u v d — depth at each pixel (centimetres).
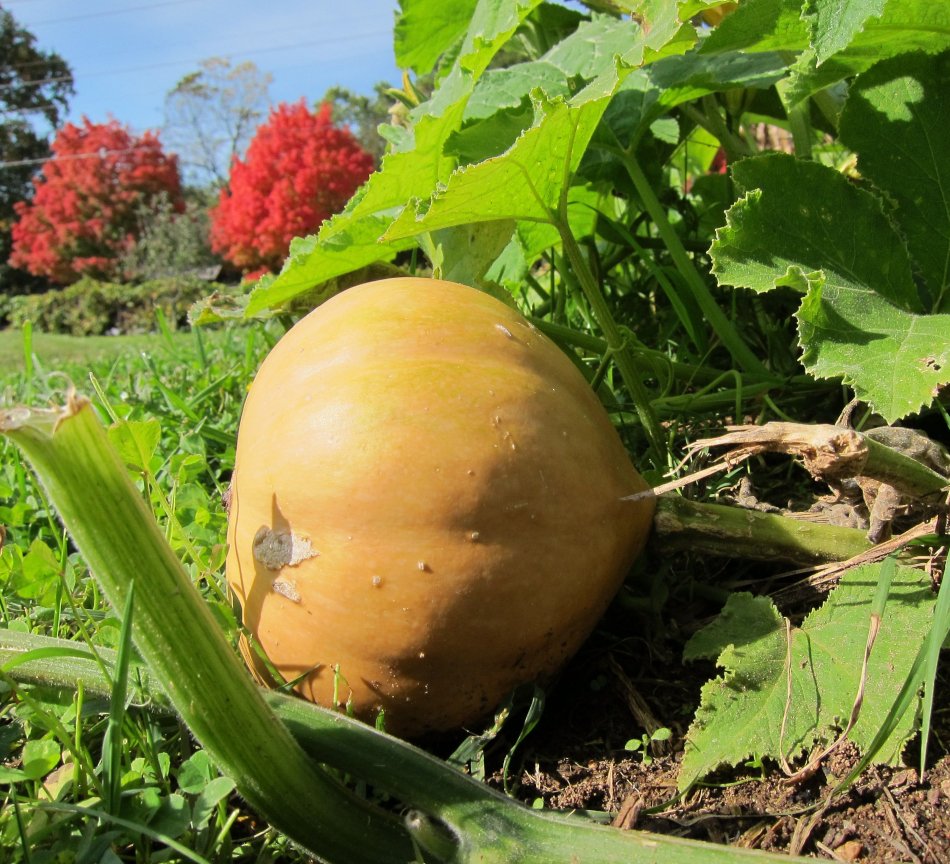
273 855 32
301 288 56
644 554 43
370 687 36
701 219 73
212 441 67
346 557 34
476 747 36
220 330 277
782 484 52
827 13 40
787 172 46
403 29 75
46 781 34
